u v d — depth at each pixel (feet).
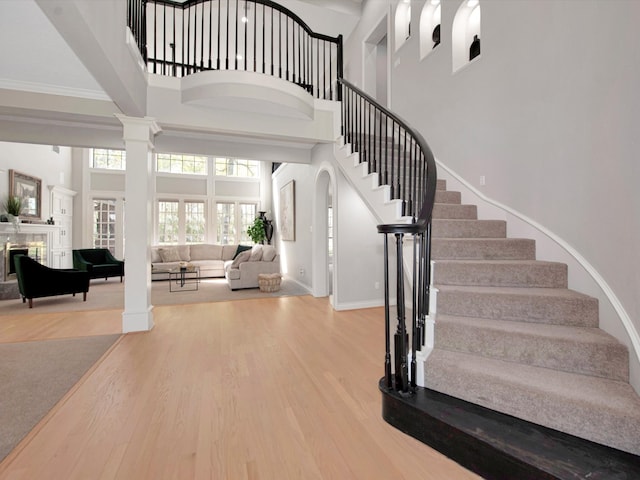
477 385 5.44
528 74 9.16
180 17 18.34
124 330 11.12
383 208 10.36
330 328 11.88
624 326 5.42
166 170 28.99
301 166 21.66
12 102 9.48
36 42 7.45
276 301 16.62
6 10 6.31
